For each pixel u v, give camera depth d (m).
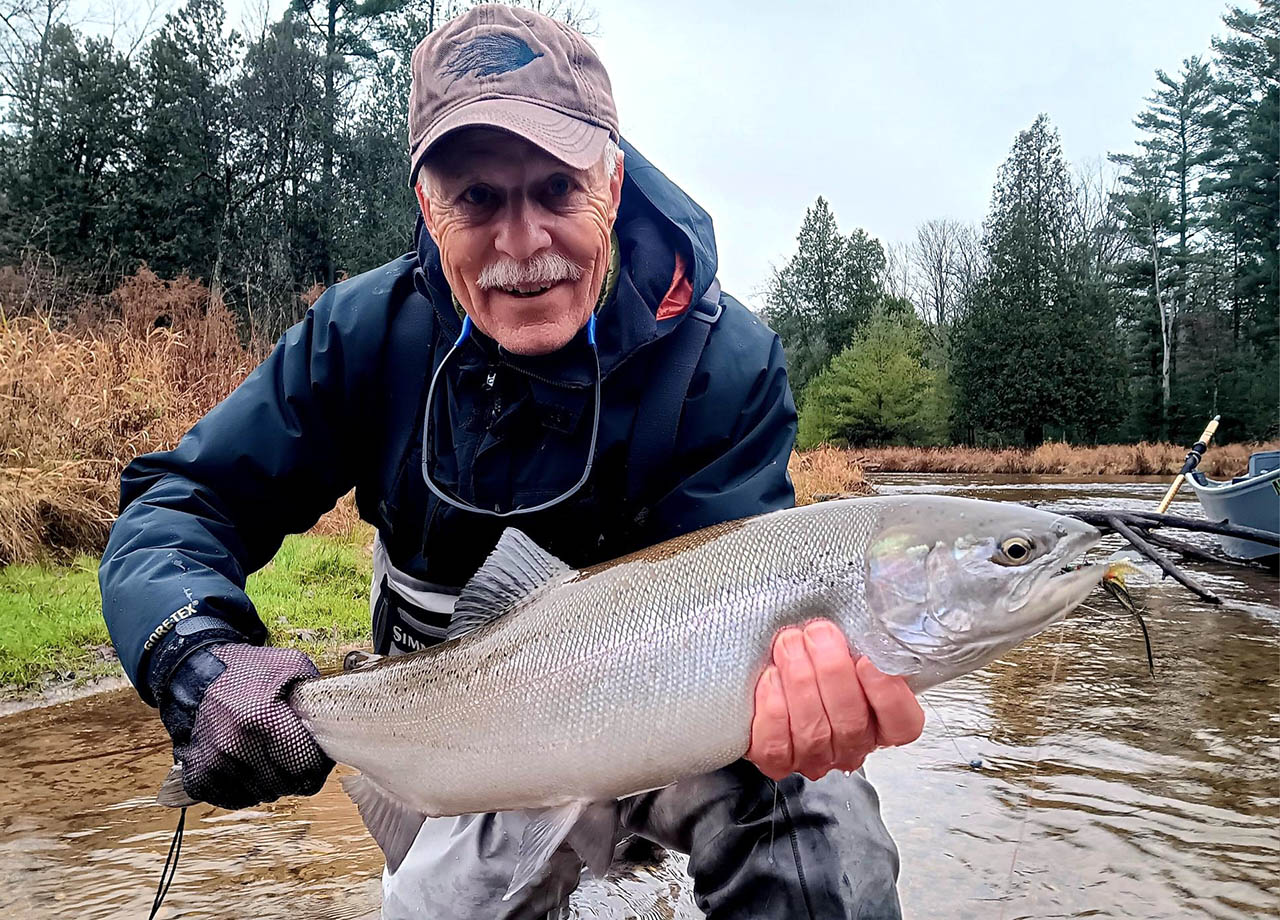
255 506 0.90
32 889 1.04
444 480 0.87
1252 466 4.13
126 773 1.40
